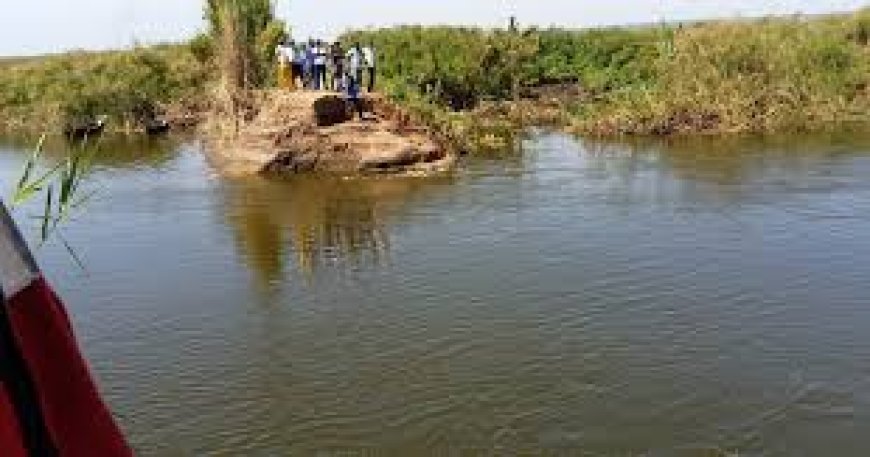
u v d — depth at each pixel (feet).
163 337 60.29
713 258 71.46
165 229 90.02
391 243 81.05
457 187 104.47
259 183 111.96
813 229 78.48
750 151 119.96
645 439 44.57
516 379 51.39
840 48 150.82
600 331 57.57
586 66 199.62
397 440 45.68
